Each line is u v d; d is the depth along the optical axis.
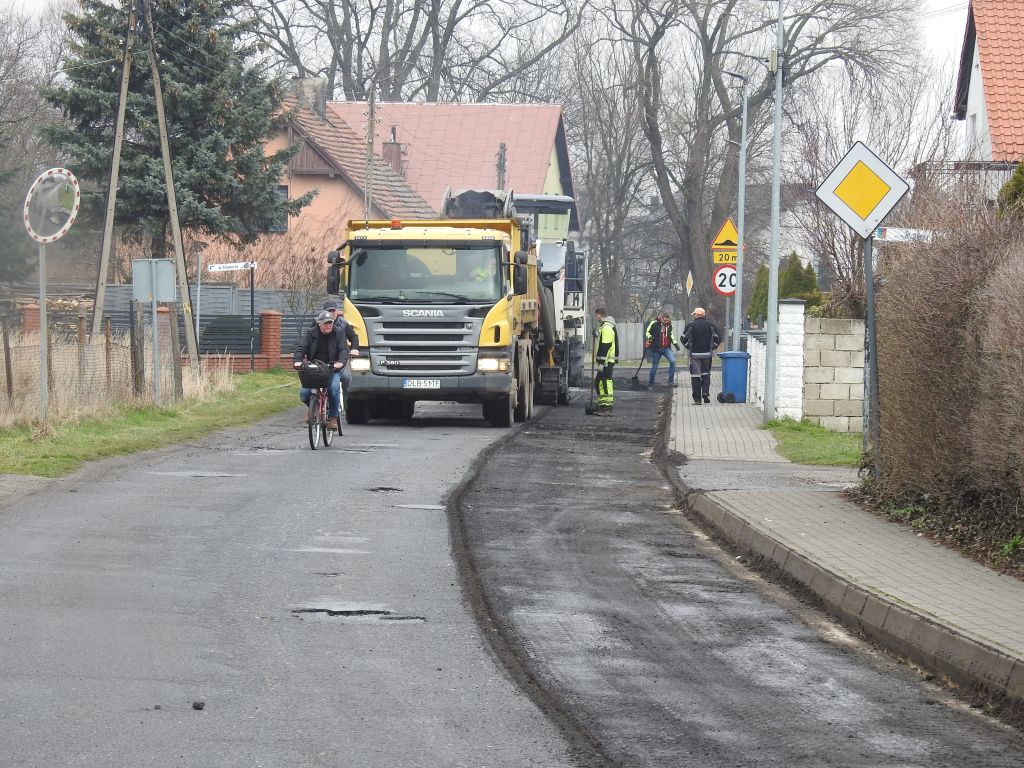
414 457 39.12
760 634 18.38
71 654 16.08
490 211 68.88
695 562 23.89
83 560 22.12
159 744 12.74
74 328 73.12
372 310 50.59
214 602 19.27
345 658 16.28
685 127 133.50
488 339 50.59
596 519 28.48
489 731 13.38
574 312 78.62
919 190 55.78
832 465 38.22
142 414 48.50
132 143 84.38
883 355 27.91
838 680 16.02
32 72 123.44
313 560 22.64
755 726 13.85
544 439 46.78
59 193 40.88
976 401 23.16
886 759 12.87
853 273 62.97
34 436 38.75
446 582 21.11
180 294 71.94
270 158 88.56
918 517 25.91
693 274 135.62
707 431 48.12
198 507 28.25
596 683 15.38
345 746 12.81
